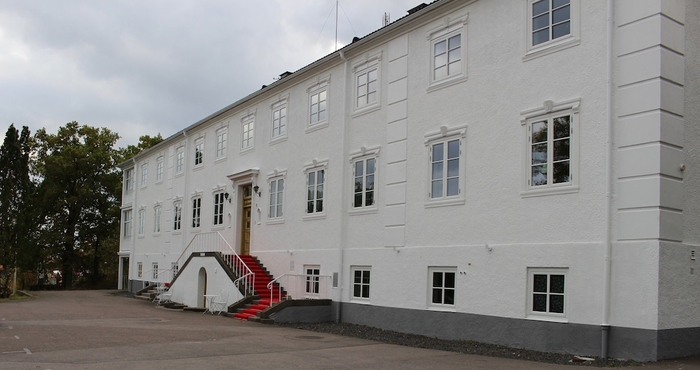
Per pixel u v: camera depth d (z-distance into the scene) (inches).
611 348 467.8
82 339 547.5
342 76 813.9
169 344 526.9
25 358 434.0
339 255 773.3
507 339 549.6
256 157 1015.6
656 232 450.6
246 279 866.8
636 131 471.8
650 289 449.1
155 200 1454.2
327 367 425.4
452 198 624.4
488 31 606.9
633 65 479.5
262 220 973.2
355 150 773.9
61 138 2215.8
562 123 526.3
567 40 528.4
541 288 530.9
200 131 1243.2
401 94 708.0
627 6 489.1
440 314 621.6
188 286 1020.5
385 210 712.4
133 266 1557.6
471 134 611.8
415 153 678.5
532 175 548.1
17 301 1112.8
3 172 1233.4
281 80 941.2
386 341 599.5
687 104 483.8
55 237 2027.6
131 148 2261.3
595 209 491.2
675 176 466.3
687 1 494.6
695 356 461.4
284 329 685.3
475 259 590.6
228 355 470.3
